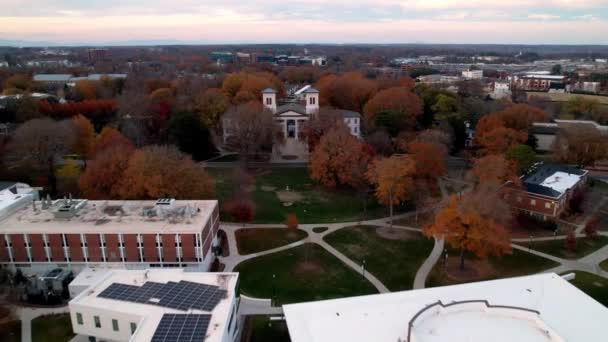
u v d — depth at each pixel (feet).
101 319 132.98
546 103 545.44
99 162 238.07
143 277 149.69
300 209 262.67
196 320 124.77
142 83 580.30
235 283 145.48
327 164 285.43
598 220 245.24
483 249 175.32
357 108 497.46
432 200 264.11
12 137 316.81
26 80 603.67
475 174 261.44
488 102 473.67
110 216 193.36
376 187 267.59
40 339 145.18
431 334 115.14
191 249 181.06
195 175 236.43
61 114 417.08
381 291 175.32
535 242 219.41
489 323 120.06
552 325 126.11
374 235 227.40
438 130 341.21
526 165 282.56
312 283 180.75
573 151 321.93
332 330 123.65
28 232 178.29
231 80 530.27
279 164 353.51
